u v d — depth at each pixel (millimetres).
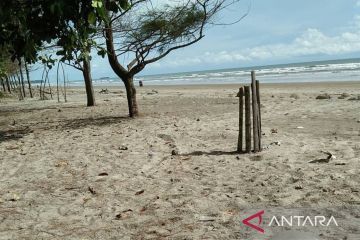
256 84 7355
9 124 14266
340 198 4840
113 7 6883
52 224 4699
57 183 6352
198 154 7637
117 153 8148
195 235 4133
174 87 39500
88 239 4230
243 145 8188
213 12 12633
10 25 7691
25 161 8023
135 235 4258
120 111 16031
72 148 8977
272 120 11375
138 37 12711
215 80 53719
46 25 7539
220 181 5902
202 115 13219
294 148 7602
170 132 10148
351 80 29938
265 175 6004
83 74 19219
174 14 12578
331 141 8023
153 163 7211
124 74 13227
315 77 38562
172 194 5473
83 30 7812
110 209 5070
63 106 20312
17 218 4938
